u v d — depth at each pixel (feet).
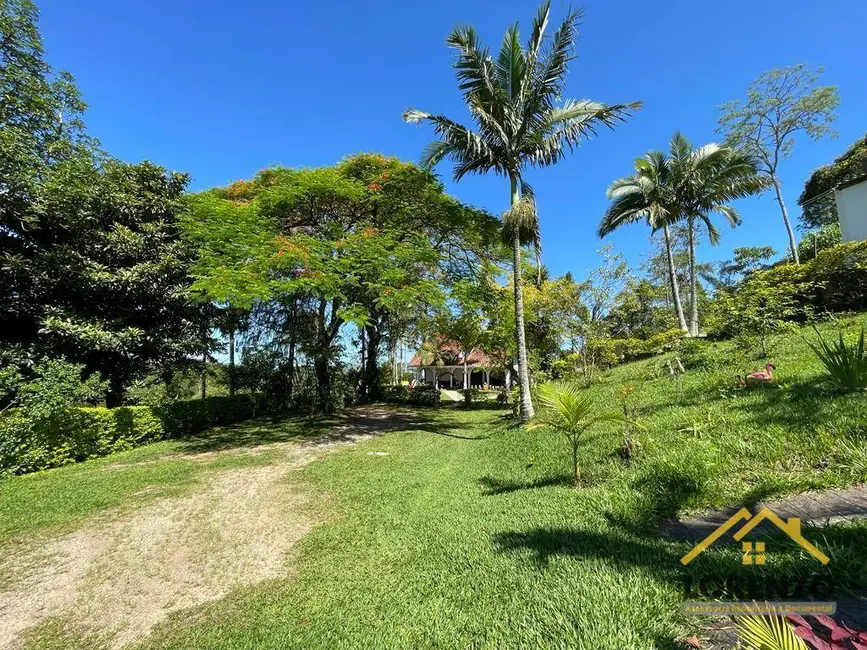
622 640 6.79
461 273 44.98
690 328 58.44
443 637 8.10
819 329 29.66
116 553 14.46
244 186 41.98
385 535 14.33
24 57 34.88
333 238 38.40
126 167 42.32
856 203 44.04
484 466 23.18
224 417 45.06
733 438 15.23
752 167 52.39
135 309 40.22
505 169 34.50
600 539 11.18
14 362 30.96
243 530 16.07
